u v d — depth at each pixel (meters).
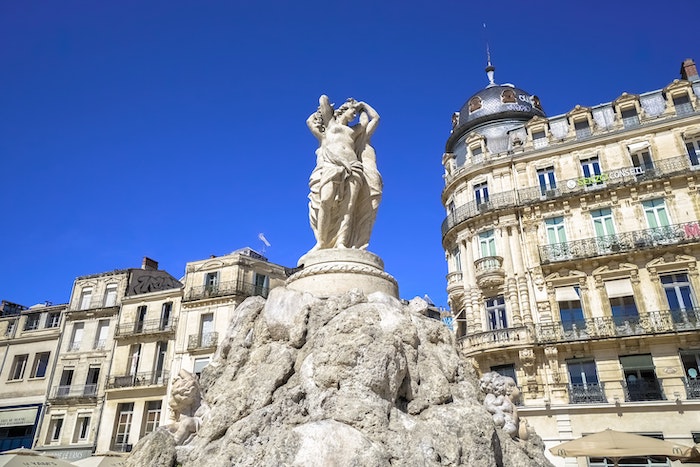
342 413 5.18
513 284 29.03
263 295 36.69
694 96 29.03
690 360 24.44
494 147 33.84
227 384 6.64
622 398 24.67
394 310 6.54
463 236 32.31
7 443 36.97
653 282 26.28
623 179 28.78
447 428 5.28
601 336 25.66
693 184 26.95
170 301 37.00
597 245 27.83
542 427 25.45
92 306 39.91
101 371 36.78
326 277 7.37
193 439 5.90
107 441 33.91
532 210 30.09
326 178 8.14
